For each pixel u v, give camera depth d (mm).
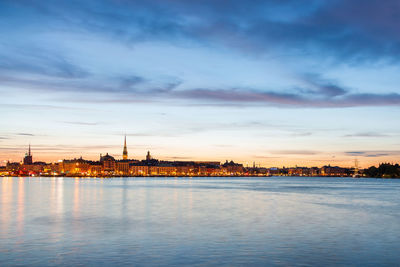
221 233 50031
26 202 95625
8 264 34688
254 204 93000
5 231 51000
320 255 38312
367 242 44688
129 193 137125
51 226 55438
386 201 106625
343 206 89500
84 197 114250
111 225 56656
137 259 36438
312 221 62094
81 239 45656
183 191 154750
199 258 36875
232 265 34531
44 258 36719
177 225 56844
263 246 42188
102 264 34750
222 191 158500
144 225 56781
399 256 38094
